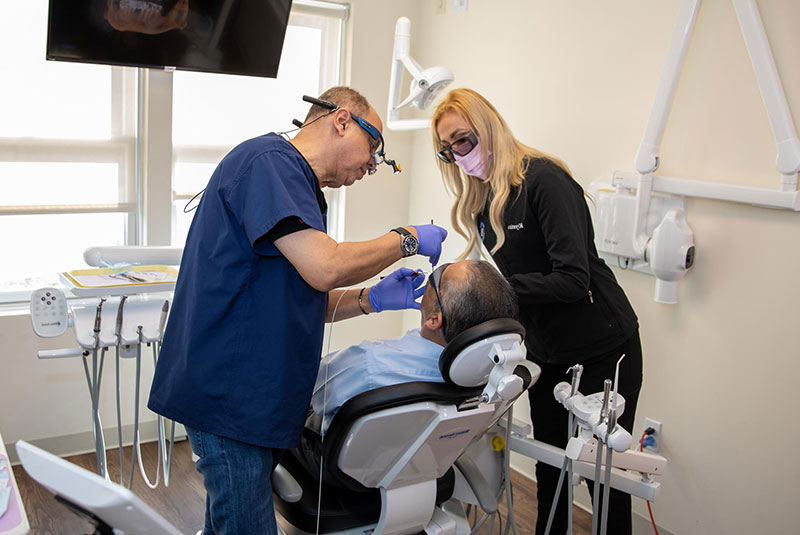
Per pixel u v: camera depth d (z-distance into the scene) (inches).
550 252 71.3
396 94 102.0
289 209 50.4
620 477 59.9
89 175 108.3
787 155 71.6
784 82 72.7
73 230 110.0
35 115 102.5
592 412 55.2
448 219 123.7
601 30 92.4
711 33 79.0
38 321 76.4
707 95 80.2
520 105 106.4
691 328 85.2
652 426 90.4
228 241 53.1
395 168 61.5
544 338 77.5
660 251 81.4
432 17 123.7
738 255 79.4
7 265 106.5
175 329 58.0
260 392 54.1
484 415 53.3
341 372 55.6
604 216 89.0
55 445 108.0
